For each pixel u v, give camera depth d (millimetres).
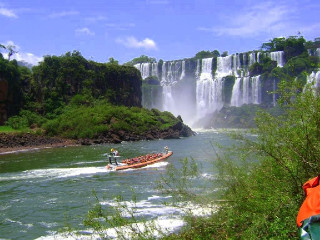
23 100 90188
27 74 98688
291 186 8391
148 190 23656
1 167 38375
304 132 8234
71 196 23453
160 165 34625
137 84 108938
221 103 111938
